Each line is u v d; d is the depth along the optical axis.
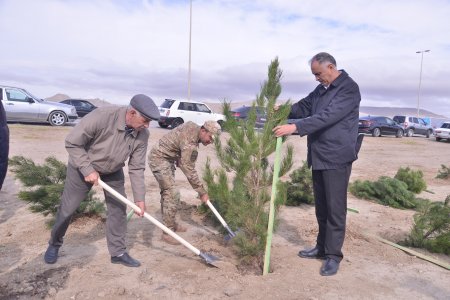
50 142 14.27
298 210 6.95
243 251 4.18
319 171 4.28
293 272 4.12
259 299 3.55
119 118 3.77
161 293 3.63
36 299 3.51
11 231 5.30
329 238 4.14
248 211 4.12
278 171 4.02
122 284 3.78
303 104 4.58
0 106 2.89
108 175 4.08
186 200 7.06
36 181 5.45
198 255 4.16
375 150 19.77
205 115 22.42
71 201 3.97
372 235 5.55
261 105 4.23
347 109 3.93
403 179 8.77
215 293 3.64
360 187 8.20
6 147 2.94
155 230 5.50
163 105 22.36
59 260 4.31
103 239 5.03
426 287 3.91
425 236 5.25
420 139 29.19
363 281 3.98
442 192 9.40
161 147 4.94
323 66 3.97
